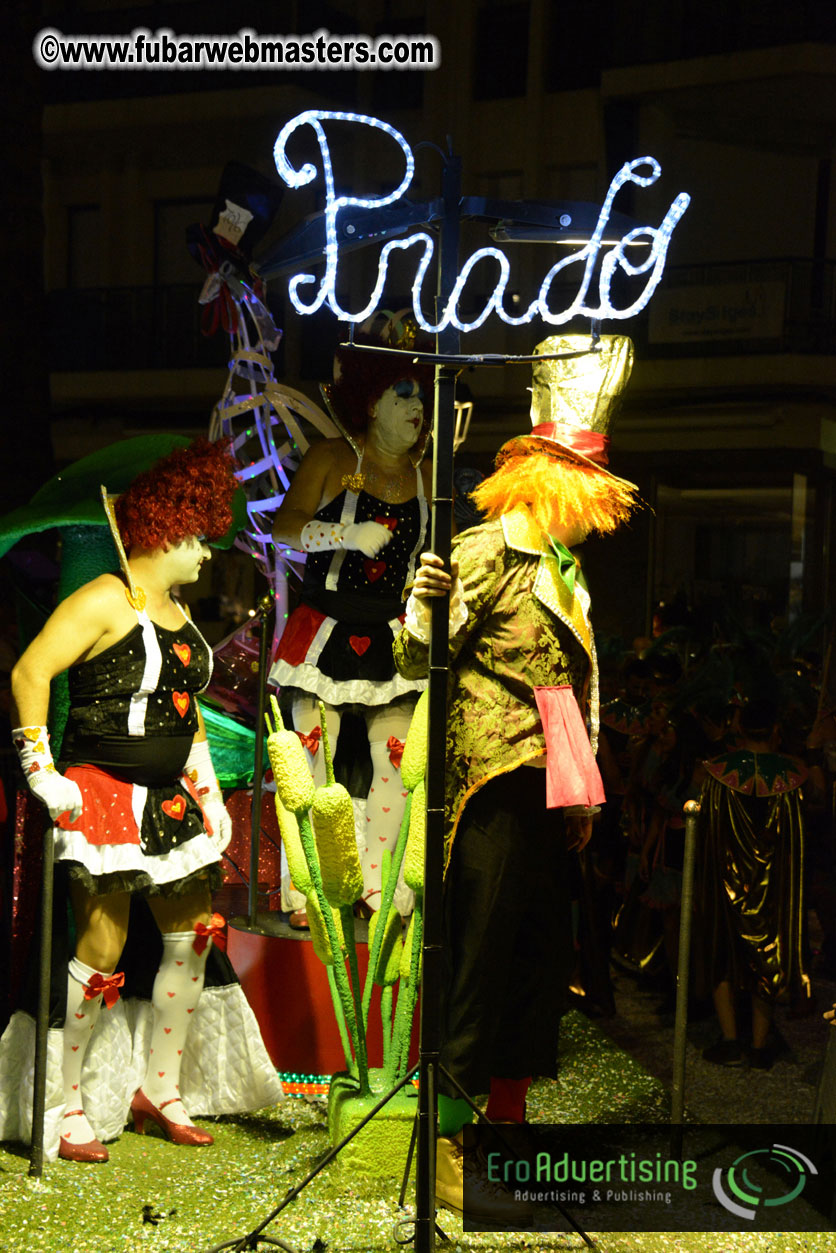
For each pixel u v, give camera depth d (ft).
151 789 12.47
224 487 12.73
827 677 31.30
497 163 61.82
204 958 13.00
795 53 54.95
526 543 11.47
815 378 54.60
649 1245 11.00
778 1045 17.08
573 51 60.54
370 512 15.20
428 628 10.82
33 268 27.12
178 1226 10.82
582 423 11.86
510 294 58.54
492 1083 12.17
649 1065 16.55
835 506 57.47
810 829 22.18
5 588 22.04
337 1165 11.96
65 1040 12.21
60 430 68.28
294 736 11.93
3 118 26.61
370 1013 13.79
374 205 9.95
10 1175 11.68
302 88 62.23
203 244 16.51
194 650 12.86
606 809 19.12
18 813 13.89
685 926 12.86
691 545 57.47
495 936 11.44
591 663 11.68
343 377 15.20
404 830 12.25
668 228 10.09
